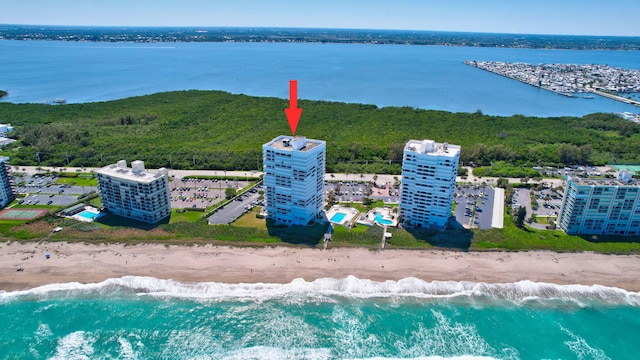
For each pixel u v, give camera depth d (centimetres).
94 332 14975
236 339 14738
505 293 16888
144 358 13962
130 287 16912
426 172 19925
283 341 14662
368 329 15238
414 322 15562
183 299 16425
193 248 19138
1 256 18388
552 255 18988
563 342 14875
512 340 14925
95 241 19475
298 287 17025
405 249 19225
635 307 16388
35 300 16238
